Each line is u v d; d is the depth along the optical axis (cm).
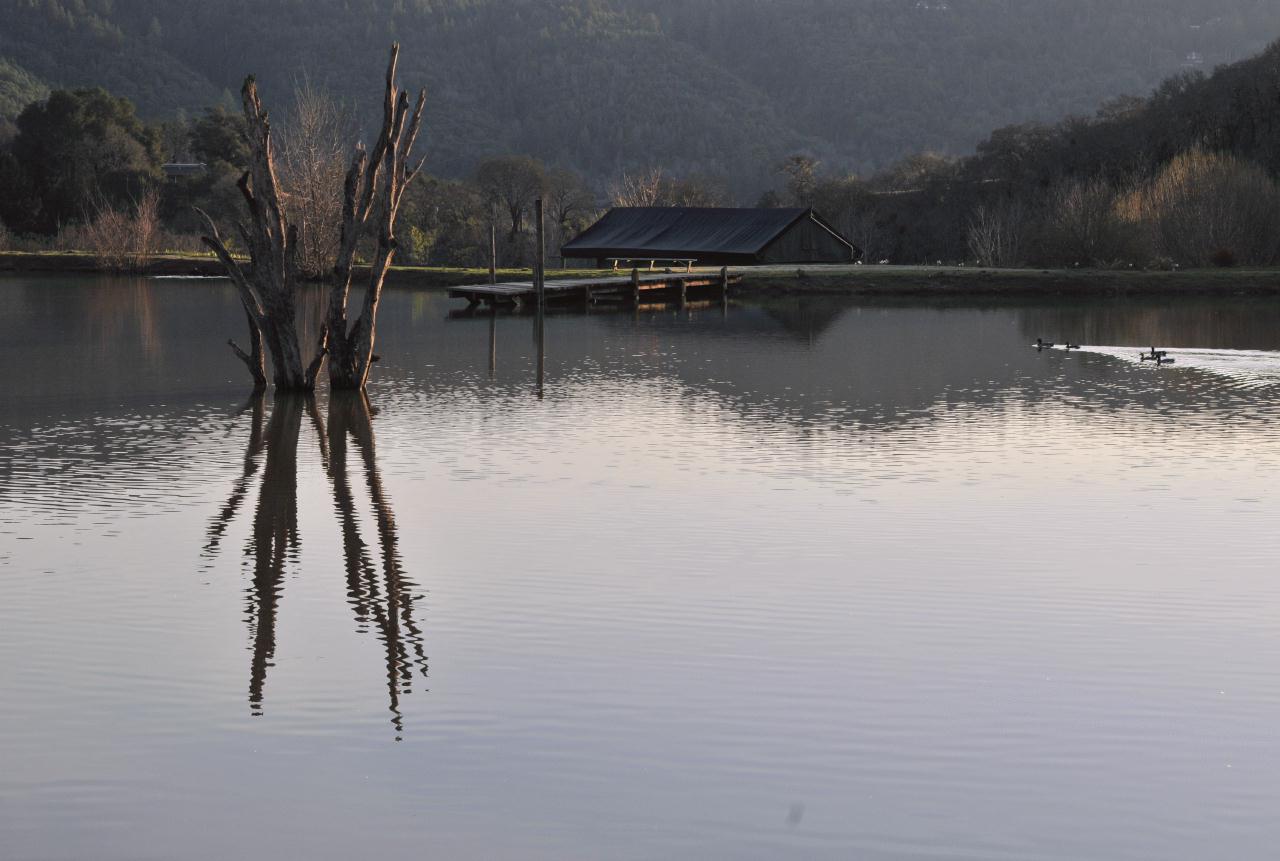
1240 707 1164
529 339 4578
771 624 1391
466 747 1088
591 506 1944
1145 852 923
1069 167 12675
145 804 995
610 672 1250
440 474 2188
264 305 3105
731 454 2356
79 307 5884
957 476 2155
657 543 1727
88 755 1073
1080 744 1089
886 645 1324
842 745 1089
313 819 973
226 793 1011
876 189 15288
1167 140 11769
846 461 2288
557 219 13125
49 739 1103
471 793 1010
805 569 1602
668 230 8875
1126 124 13638
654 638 1346
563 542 1736
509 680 1230
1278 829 952
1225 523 1831
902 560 1641
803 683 1220
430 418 2777
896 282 7156
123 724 1133
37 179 13125
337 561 1647
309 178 8094
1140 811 978
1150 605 1457
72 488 2083
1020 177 13012
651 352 4131
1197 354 4031
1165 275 7194
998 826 958
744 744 1091
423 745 1091
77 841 943
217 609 1452
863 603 1464
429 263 11175
